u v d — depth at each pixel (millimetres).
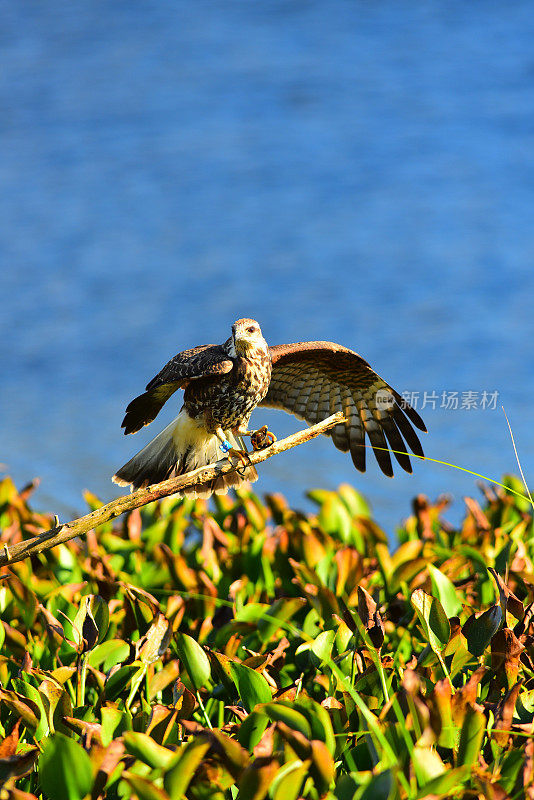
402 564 9234
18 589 8578
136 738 5719
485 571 9195
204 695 7773
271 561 10281
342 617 8352
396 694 6160
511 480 12500
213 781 5922
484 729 6094
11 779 5879
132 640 8375
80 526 7645
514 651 6855
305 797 5848
